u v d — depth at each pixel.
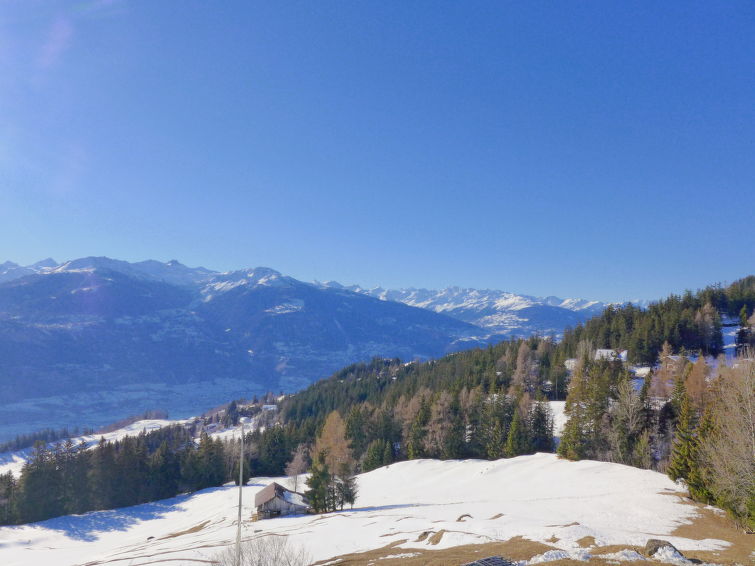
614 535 38.38
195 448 148.88
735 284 182.25
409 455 122.81
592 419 94.50
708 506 52.38
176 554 53.69
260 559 31.58
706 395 84.12
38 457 112.50
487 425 114.81
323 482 77.69
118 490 115.81
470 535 41.47
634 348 145.12
